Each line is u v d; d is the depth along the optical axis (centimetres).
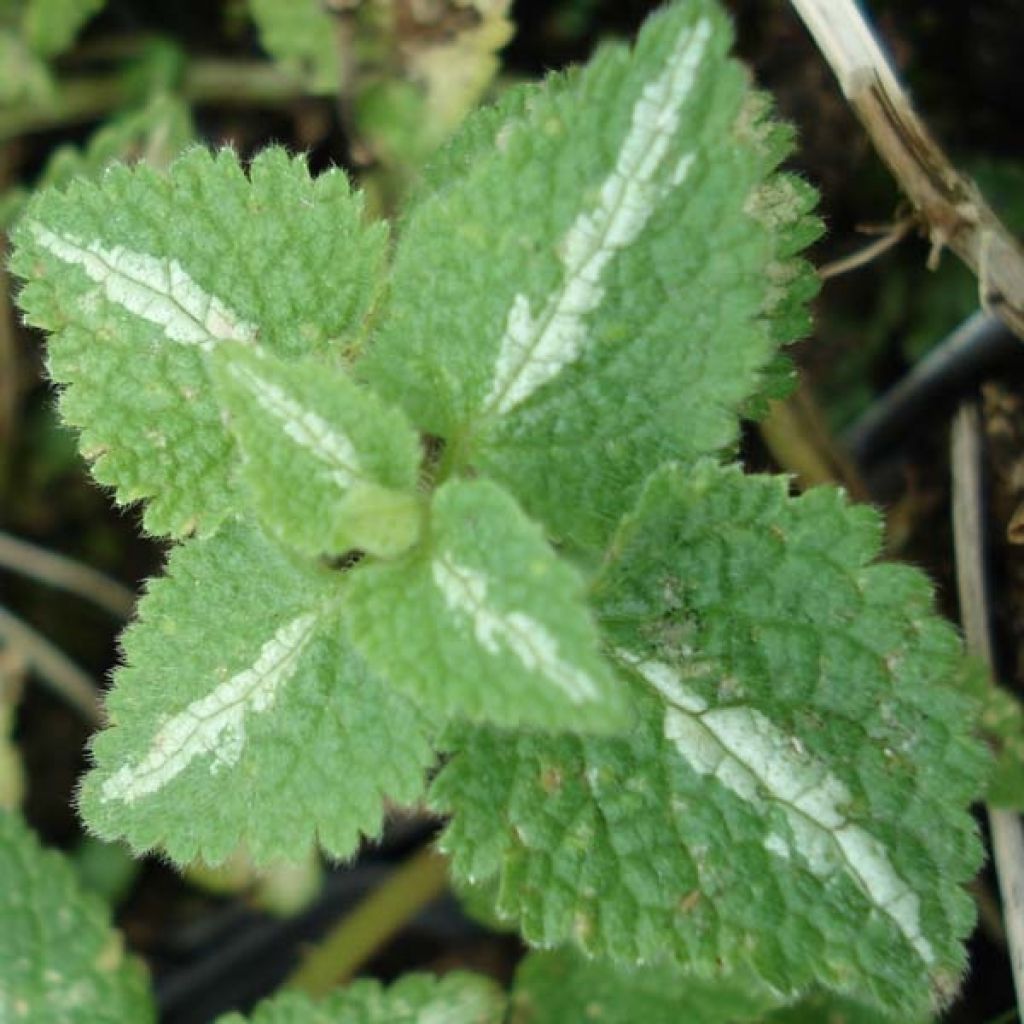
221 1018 20
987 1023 21
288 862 17
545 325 16
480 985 20
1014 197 23
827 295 23
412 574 16
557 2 24
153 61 25
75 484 25
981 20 23
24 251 17
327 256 17
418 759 17
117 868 24
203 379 17
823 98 23
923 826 16
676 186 16
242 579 17
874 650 16
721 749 16
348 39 23
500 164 16
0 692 24
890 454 22
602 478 16
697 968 16
